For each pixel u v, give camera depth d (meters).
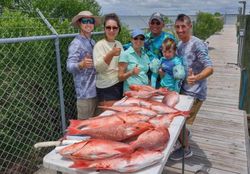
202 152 3.71
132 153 1.68
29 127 3.26
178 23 3.12
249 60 5.89
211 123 4.66
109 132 1.91
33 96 3.28
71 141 1.90
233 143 3.97
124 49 3.53
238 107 5.51
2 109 2.99
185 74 3.15
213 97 6.05
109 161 1.62
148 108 2.43
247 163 3.44
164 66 3.23
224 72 8.31
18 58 3.10
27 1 5.28
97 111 3.44
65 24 4.20
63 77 3.69
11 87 3.03
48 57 3.41
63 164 1.68
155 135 1.85
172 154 3.49
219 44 14.85
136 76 3.24
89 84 3.26
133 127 1.92
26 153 3.24
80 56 3.17
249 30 5.94
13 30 3.40
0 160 3.04
